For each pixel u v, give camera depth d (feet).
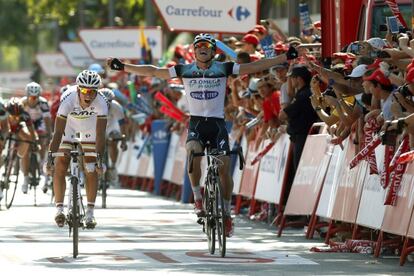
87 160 90.53
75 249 86.02
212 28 142.10
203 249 92.73
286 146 114.52
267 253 90.58
